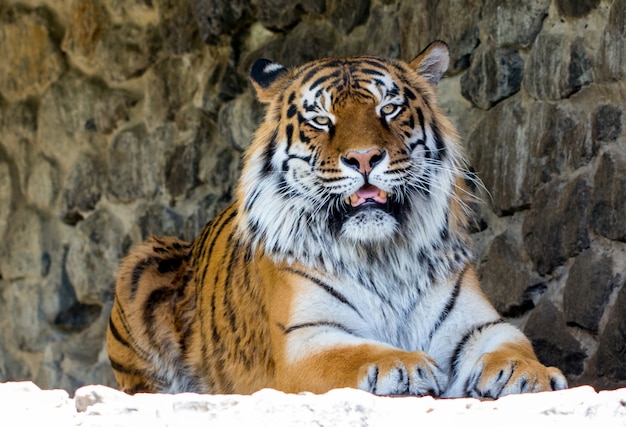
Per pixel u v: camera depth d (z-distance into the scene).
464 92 10.88
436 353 8.30
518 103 10.32
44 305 15.28
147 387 10.36
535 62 10.09
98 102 14.85
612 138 9.29
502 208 10.37
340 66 8.43
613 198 9.16
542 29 10.10
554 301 9.81
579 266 9.48
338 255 8.22
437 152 8.42
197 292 9.96
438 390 7.16
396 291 8.34
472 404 5.65
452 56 10.89
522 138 10.20
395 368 7.12
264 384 8.80
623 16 9.16
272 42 12.92
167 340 10.13
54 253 15.28
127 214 14.61
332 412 5.33
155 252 10.60
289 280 8.26
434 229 8.36
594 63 9.48
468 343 8.23
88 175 14.92
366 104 8.17
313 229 8.23
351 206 8.09
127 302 10.46
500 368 7.16
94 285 14.85
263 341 8.73
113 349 10.68
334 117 8.14
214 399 5.48
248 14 13.09
